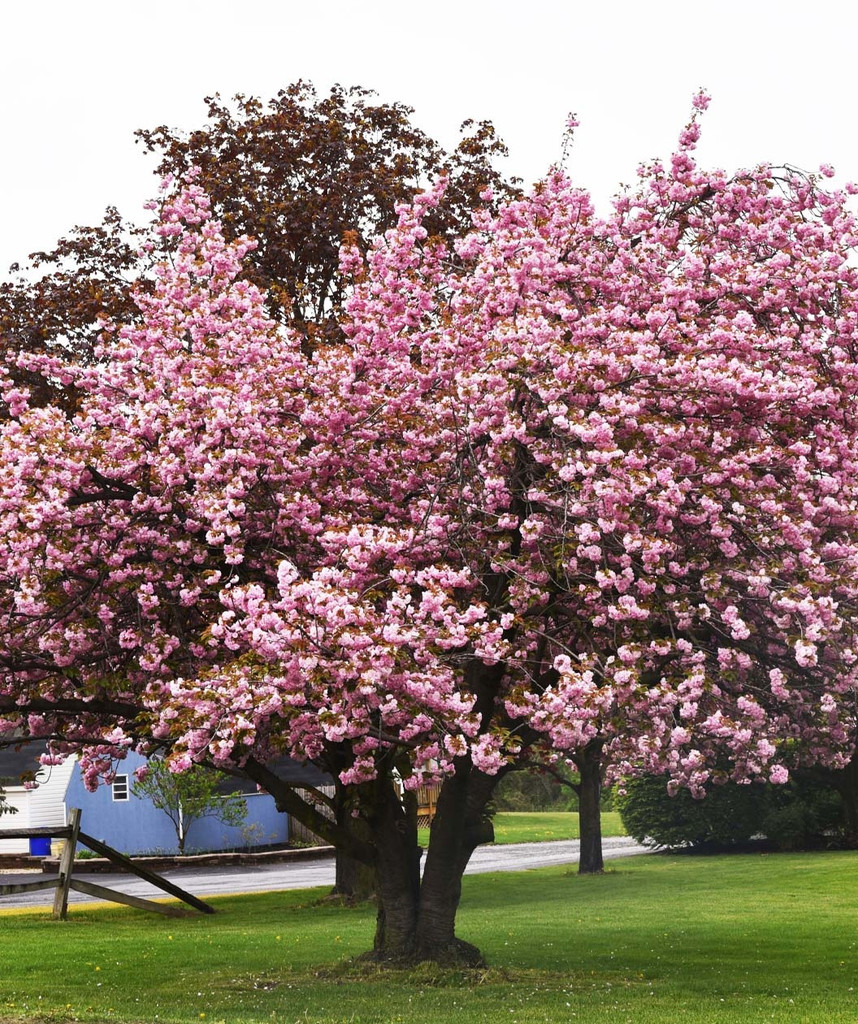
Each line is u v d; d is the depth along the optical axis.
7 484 11.46
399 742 11.38
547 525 12.23
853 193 15.02
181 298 14.79
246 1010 11.33
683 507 12.40
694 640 11.98
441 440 13.22
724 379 12.23
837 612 12.15
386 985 12.85
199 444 12.21
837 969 13.83
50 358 14.20
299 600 10.54
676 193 15.42
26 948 16.70
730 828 34.16
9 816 39.72
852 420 13.05
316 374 14.30
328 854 41.44
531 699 10.89
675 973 13.77
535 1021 10.48
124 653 12.43
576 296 14.43
